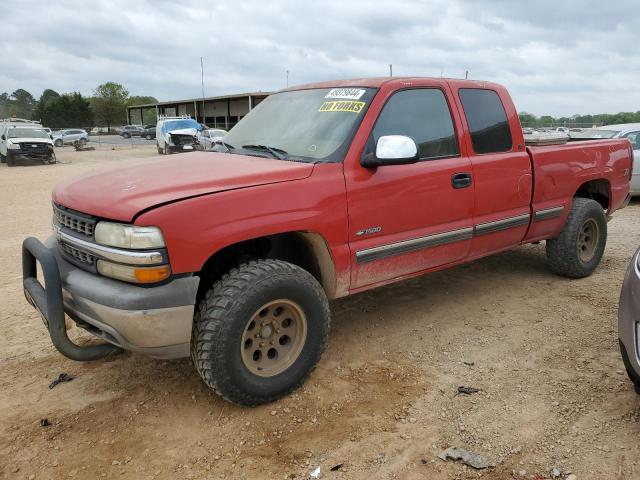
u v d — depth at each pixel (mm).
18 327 4602
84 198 3170
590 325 4461
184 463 2844
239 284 3055
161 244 2836
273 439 3020
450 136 4262
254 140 4203
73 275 3127
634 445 2896
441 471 2750
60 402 3432
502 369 3766
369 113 3764
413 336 4312
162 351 2986
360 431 3074
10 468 2818
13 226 9258
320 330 3438
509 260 6336
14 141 24812
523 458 2832
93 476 2760
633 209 9859
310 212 3346
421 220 4008
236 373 3084
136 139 60219
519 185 4738
